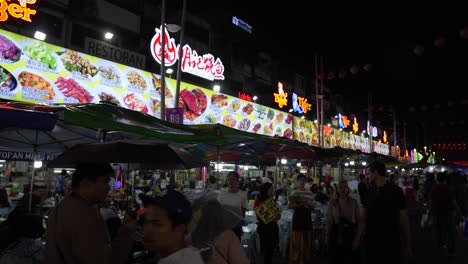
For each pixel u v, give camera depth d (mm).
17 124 3277
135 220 2891
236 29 27906
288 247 8523
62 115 4059
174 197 1703
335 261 6023
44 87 11305
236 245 2918
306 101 34156
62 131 5035
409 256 4809
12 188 11469
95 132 5238
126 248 2793
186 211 1708
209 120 18000
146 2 19109
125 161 3904
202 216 2902
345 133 37125
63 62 11930
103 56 16125
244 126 20656
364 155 16969
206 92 18047
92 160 3717
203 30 24438
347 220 5930
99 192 2578
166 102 15656
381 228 4660
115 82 13562
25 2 13234
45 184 11945
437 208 9062
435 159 60750
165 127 5617
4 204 8859
